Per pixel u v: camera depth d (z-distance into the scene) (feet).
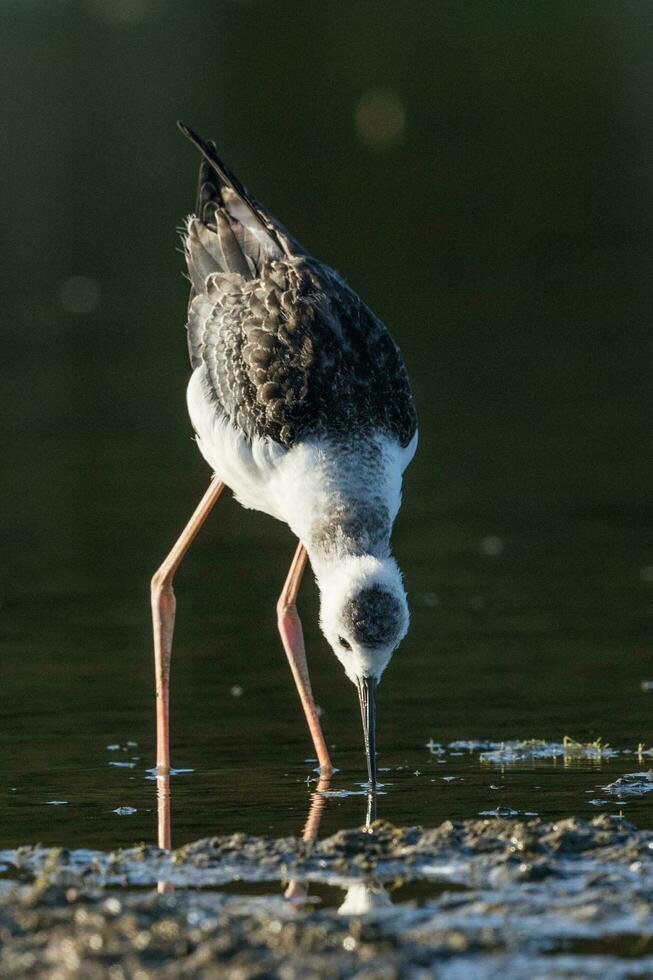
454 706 38.45
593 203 109.60
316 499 34.76
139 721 37.83
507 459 64.18
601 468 62.69
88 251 99.40
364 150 122.62
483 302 89.56
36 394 74.28
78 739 36.17
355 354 36.32
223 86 141.59
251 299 37.55
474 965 22.04
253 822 29.71
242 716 38.60
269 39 159.74
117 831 29.12
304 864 26.23
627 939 22.98
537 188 112.68
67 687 40.55
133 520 57.82
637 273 94.73
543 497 59.41
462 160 119.85
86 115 131.44
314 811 30.45
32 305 89.56
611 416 69.46
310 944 22.31
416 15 170.19
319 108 134.92
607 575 50.42
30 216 106.11
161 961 21.75
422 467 63.57
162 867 26.25
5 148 122.42
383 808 30.50
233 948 22.03
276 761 34.63
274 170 116.98
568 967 22.03
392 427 36.11
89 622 46.75
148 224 103.81
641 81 140.77
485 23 166.09
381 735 36.42
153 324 85.35
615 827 27.35
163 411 71.67
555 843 26.66
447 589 49.37
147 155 120.06
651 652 42.63
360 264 97.25
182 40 158.61
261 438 35.70
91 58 150.82
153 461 65.05
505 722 37.09
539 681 40.27
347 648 33.35
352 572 33.30
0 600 49.03
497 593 48.88
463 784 32.14
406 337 82.69
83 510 58.85
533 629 45.03
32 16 169.78
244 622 47.19
